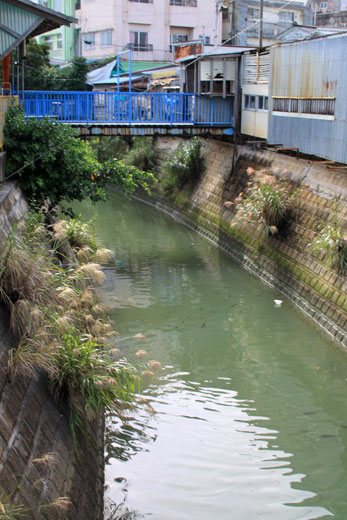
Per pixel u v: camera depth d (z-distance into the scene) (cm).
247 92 1747
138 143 2480
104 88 2769
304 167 1420
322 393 833
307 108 1327
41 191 1145
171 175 2119
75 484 498
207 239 1738
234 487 615
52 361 547
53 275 654
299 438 718
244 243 1510
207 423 745
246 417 762
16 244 648
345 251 1067
